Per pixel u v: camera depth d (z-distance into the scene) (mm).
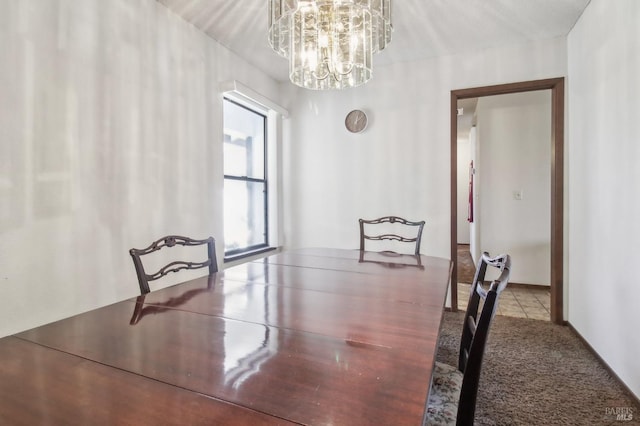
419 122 3133
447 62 3016
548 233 3768
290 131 3680
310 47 2121
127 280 2004
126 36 2002
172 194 2338
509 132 3887
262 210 3611
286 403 623
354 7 1844
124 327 995
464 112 5086
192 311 1137
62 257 1684
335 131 3480
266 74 3461
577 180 2467
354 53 2117
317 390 665
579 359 2117
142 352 833
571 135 2590
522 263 3859
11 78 1480
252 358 799
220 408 610
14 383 692
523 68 2775
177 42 2373
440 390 1130
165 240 1614
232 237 3188
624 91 1768
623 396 1718
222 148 2828
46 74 1607
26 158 1535
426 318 1067
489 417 1556
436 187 3088
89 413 597
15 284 1505
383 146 3277
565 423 1516
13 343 884
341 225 3467
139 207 2090
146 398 641
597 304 2109
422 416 580
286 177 3703
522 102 3832
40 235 1594
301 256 2201
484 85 2896
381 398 636
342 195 3459
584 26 2301
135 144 2062
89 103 1799
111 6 1912
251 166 3449
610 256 1934
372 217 3334
